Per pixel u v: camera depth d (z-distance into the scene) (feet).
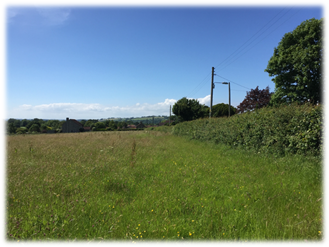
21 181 15.98
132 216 11.07
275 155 24.27
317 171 17.25
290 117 23.71
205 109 177.68
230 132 37.83
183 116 180.55
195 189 15.24
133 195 14.30
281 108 26.55
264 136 27.76
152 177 18.42
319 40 56.03
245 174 18.86
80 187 15.29
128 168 21.42
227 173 19.52
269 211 11.13
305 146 20.79
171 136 84.48
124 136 72.95
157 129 173.99
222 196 13.99
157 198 13.47
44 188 14.64
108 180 16.65
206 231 9.45
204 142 49.08
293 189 14.55
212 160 26.37
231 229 9.63
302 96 61.00
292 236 8.91
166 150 35.81
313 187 14.90
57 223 9.98
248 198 13.15
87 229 9.57
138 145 41.37
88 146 39.06
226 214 11.22
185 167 22.17
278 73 67.62
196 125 62.54
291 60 62.13
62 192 14.01
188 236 9.30
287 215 10.91
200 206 12.23
